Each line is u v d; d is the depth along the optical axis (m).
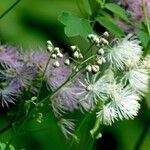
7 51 0.48
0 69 0.48
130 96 0.47
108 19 0.50
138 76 0.47
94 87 0.46
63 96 0.47
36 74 0.47
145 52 0.48
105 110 0.47
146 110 0.60
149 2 0.52
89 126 0.51
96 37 0.45
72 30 0.47
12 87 0.47
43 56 0.47
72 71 0.46
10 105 0.52
